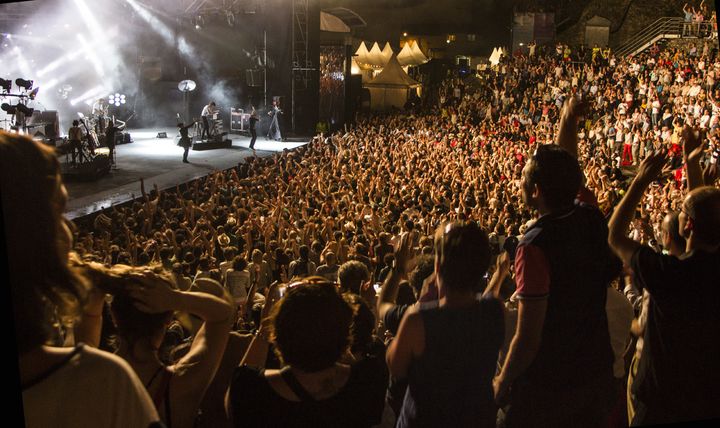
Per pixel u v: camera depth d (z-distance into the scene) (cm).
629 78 3619
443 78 5956
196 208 1441
